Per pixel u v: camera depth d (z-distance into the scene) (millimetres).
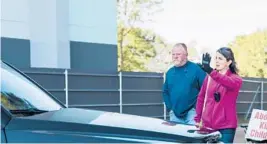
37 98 3678
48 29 13164
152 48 36250
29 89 3750
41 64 13008
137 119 3365
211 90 5059
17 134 2721
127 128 2906
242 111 16031
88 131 2799
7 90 3422
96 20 14516
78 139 2721
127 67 35281
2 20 12258
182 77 5754
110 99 12930
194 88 5734
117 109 13039
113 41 15016
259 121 5750
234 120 5047
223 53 5023
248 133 5789
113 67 15016
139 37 35656
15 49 12508
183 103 5742
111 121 3086
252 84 16484
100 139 2744
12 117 2889
